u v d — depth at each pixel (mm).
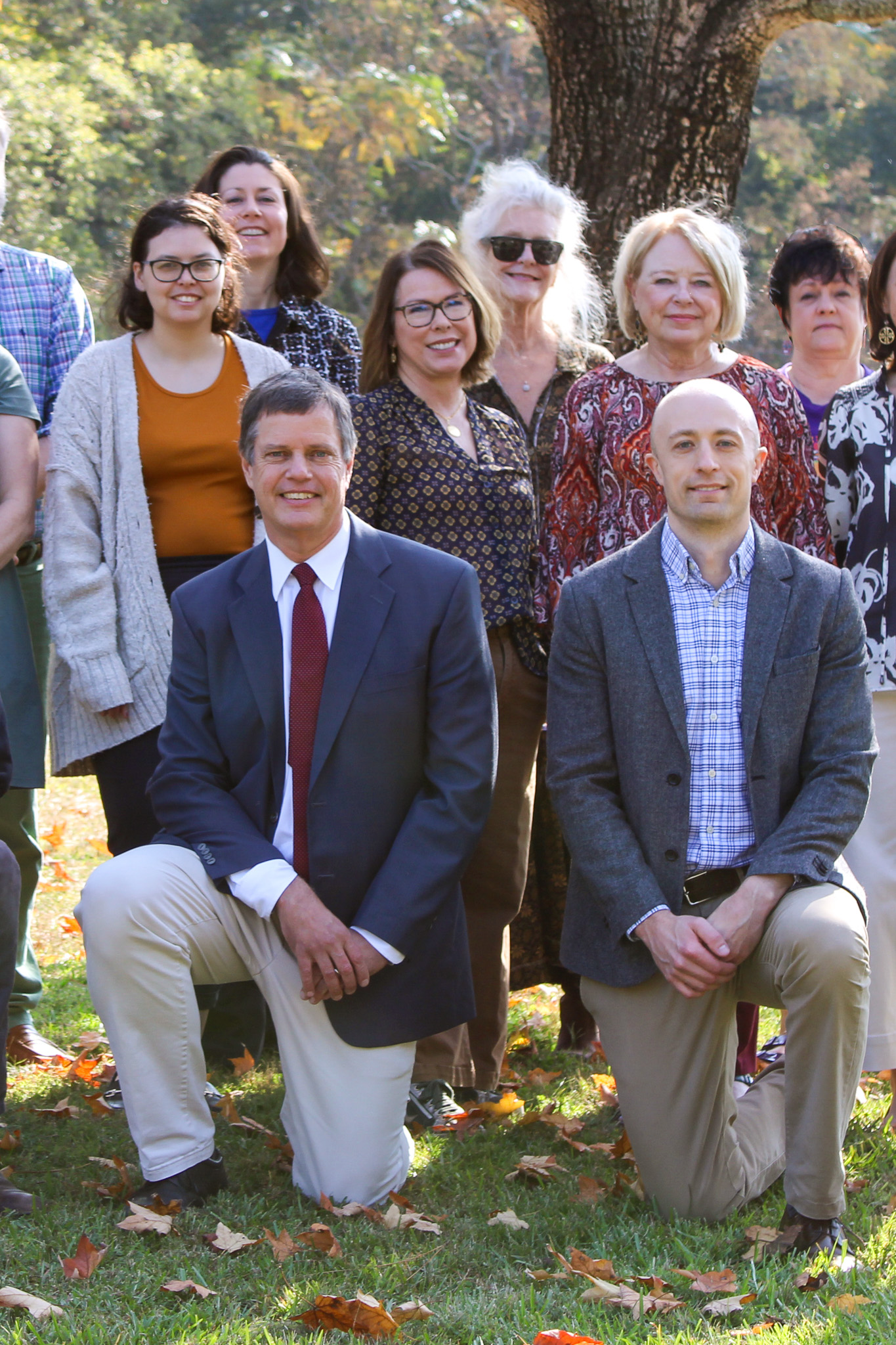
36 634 4855
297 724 3600
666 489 3592
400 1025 3559
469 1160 3920
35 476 4434
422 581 3682
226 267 4375
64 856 7340
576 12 7012
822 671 3562
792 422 4367
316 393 3602
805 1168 3285
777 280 5430
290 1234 3334
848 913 3301
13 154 20188
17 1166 3770
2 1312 2936
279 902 3463
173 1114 3475
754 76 7152
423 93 23641
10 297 4762
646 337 4555
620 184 7098
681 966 3330
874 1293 3016
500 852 4445
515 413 4809
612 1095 4387
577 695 3652
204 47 29000
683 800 3518
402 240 25625
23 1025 4723
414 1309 2979
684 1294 3100
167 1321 2920
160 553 4250
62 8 24328
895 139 31141
